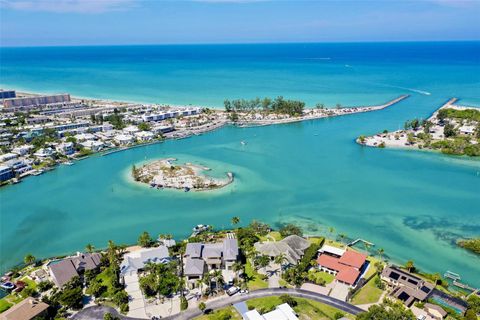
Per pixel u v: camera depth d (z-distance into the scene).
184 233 137.75
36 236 137.12
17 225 145.38
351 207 155.75
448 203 158.25
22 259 123.00
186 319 92.69
